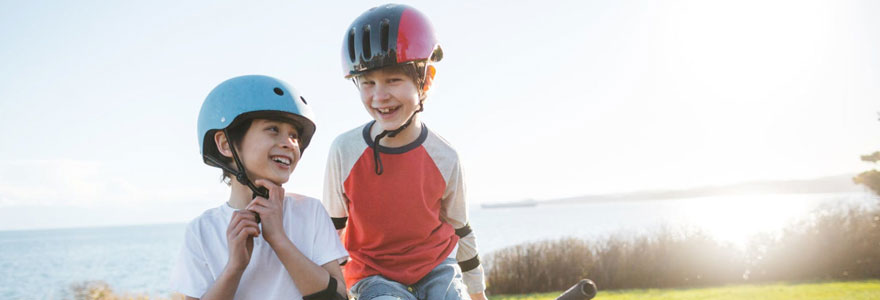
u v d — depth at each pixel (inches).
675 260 616.7
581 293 109.8
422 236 120.4
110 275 1722.4
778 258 600.7
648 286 616.1
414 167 119.3
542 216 5959.6
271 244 93.2
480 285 136.9
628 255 638.5
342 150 120.8
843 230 600.1
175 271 97.4
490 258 679.7
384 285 112.3
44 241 6053.2
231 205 101.3
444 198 127.4
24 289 1416.1
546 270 634.2
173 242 4409.5
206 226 99.6
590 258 643.5
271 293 97.3
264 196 97.2
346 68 111.1
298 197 106.5
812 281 562.6
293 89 101.7
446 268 121.7
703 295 492.1
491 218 6323.8
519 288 628.1
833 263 588.7
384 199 118.8
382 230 119.3
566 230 2728.8
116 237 6619.1
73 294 708.7
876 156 655.1
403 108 110.6
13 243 5787.4
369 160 119.2
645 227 727.1
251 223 90.9
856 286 486.0
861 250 582.6
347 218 125.4
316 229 103.7
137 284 1331.2
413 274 117.8
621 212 5895.7
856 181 668.1
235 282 90.4
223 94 96.7
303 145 107.5
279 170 98.7
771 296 450.6
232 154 96.7
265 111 96.3
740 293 487.5
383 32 106.0
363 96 111.0
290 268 93.4
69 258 2837.1
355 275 121.0
